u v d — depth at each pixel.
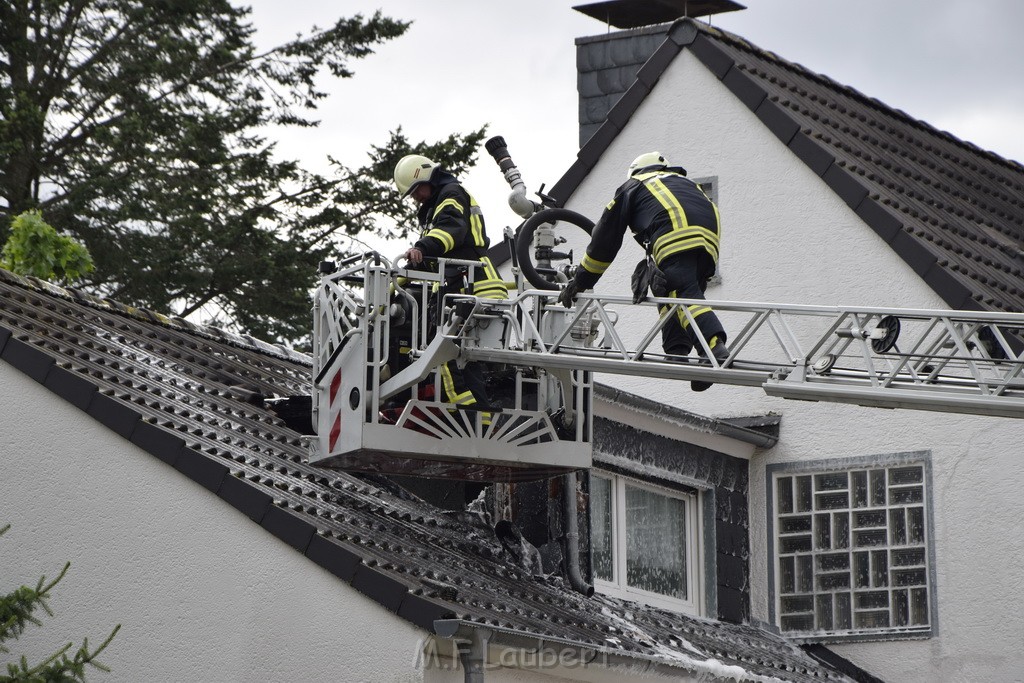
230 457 33.41
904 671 44.94
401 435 32.84
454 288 33.03
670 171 30.86
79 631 31.66
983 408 26.11
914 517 45.69
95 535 32.06
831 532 46.72
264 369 44.66
